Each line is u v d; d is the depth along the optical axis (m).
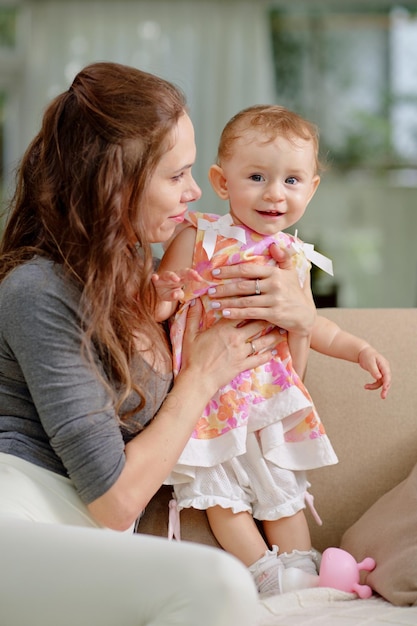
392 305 7.32
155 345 1.89
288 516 2.09
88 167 1.82
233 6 7.21
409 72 7.27
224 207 7.07
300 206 2.07
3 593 1.51
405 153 7.28
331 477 2.24
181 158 1.88
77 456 1.73
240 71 7.23
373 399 2.27
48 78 7.16
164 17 7.21
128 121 1.82
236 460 2.06
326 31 7.27
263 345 2.03
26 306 1.75
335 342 2.21
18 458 1.79
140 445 1.81
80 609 1.47
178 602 1.42
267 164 2.03
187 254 2.09
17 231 1.93
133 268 1.87
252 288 2.00
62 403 1.73
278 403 2.07
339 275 7.32
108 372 1.84
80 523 1.78
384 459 2.23
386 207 7.30
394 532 1.99
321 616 1.75
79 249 1.81
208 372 1.94
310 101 7.29
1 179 7.05
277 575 1.99
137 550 1.47
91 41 7.20
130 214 1.83
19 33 7.16
